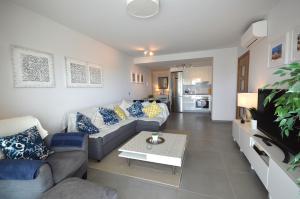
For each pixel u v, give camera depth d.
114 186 1.82
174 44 4.05
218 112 5.01
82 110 3.03
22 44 2.13
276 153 1.52
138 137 2.53
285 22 1.96
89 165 2.30
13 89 2.04
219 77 4.83
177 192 1.70
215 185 1.81
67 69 2.84
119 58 4.68
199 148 2.88
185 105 7.43
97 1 2.03
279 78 2.08
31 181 1.23
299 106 0.67
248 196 1.62
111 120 3.28
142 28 2.96
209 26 2.90
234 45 4.29
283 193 1.24
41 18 2.38
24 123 1.79
